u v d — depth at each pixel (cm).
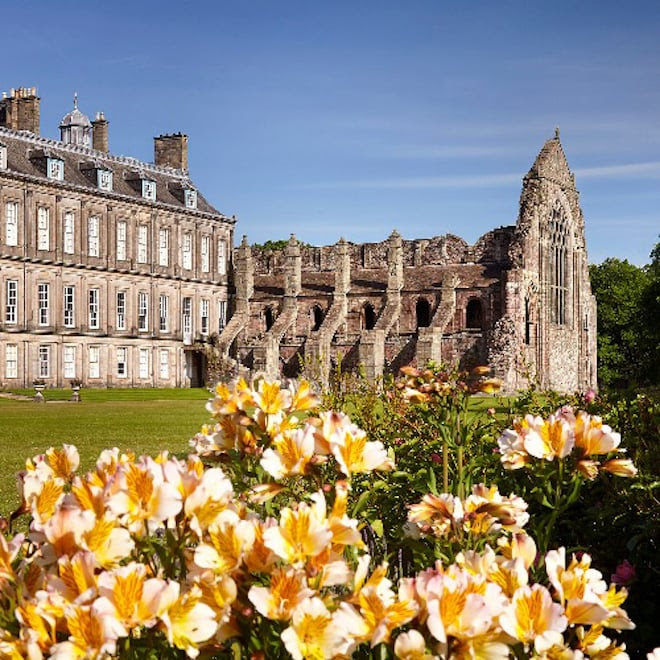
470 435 1033
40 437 3944
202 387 10931
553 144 10619
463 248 10588
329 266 11356
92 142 10906
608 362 12744
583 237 11100
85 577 491
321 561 533
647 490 1063
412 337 10019
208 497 545
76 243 9794
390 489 1115
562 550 591
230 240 11800
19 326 9244
